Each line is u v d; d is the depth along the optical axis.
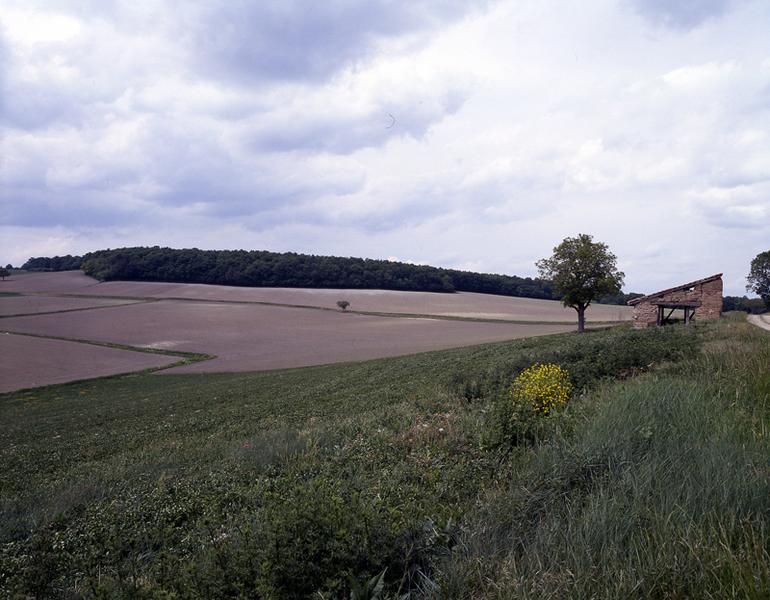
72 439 24.77
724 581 3.41
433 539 4.83
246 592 4.30
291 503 5.02
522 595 3.57
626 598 3.41
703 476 4.79
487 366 28.20
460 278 139.12
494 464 7.23
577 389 12.23
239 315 95.88
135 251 136.12
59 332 78.75
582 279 56.19
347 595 4.24
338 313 100.62
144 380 52.28
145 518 8.42
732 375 9.66
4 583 6.34
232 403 31.83
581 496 5.15
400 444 10.09
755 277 82.75
